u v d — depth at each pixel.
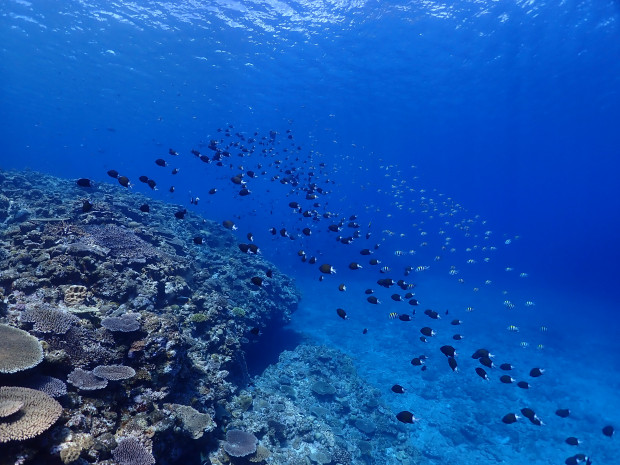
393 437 12.47
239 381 10.31
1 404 3.78
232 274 15.64
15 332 4.90
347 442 11.14
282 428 9.41
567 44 25.45
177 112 48.06
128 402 5.40
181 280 10.19
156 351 5.96
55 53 32.22
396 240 70.50
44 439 4.02
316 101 40.72
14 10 25.20
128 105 46.50
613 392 17.48
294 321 22.30
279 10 24.92
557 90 33.44
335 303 28.19
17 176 16.69
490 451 12.64
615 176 86.44
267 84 36.69
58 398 4.61
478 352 8.71
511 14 23.16
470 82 33.84
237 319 12.59
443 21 24.72
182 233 17.31
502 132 52.62
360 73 33.09
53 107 52.38
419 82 34.53
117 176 8.95
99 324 6.30
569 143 54.72
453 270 19.64
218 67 33.16
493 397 16.12
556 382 18.12
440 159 87.56
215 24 26.45
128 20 26.20
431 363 18.84
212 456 6.76
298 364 14.72
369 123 49.81
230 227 10.35
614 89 31.42
